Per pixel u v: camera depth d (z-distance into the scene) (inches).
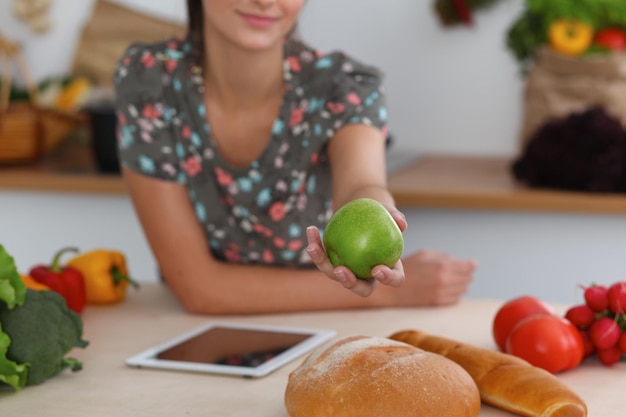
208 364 52.7
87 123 132.0
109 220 118.2
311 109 69.7
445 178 114.0
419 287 66.3
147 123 70.3
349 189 62.4
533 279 105.4
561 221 103.5
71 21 140.9
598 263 103.2
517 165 109.0
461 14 130.5
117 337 59.6
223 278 66.9
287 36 71.6
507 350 53.1
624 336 52.1
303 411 42.9
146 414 45.7
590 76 112.9
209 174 71.2
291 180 71.3
